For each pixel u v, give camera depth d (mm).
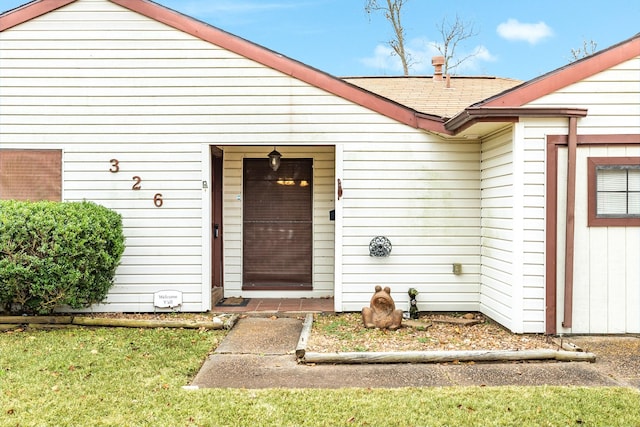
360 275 6844
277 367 4676
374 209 6844
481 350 4938
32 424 3379
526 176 5598
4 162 6711
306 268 8070
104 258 6047
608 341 5414
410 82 10125
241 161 8039
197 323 6148
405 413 3580
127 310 6793
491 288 6402
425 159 6820
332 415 3551
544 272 5617
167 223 6805
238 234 8023
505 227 5934
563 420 3467
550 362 4805
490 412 3592
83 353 4996
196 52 6801
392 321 5949
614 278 5617
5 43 6730
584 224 5609
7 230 5645
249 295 8016
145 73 6777
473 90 9289
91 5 6750
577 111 5398
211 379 4336
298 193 8086
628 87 5598
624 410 3619
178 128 6793
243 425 3400
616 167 5566
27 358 4809
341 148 6820
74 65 6742
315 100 6816
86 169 6758
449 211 6840
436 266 6840
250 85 6801
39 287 5734
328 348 5094
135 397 3865
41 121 6734
